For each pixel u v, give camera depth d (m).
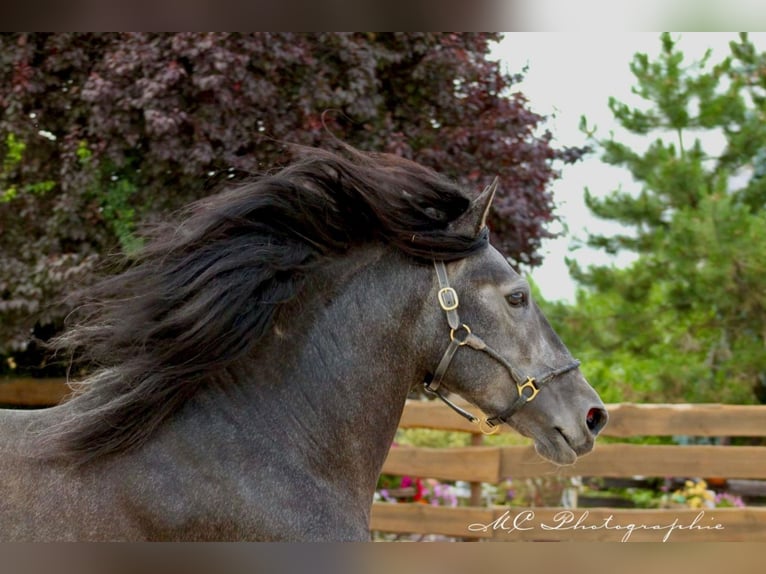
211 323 3.28
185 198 8.46
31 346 9.49
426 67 9.03
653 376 11.88
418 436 10.01
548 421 3.75
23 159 8.70
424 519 7.73
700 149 13.95
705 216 11.84
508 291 3.71
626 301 12.80
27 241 8.81
